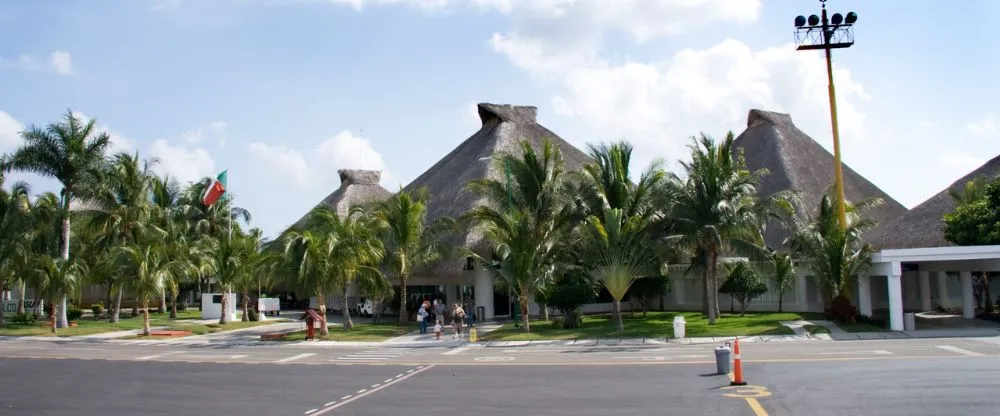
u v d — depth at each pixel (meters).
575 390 17.83
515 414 14.88
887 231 45.91
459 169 58.72
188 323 51.53
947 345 26.47
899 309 33.72
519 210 38.56
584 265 39.38
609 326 38.22
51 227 49.91
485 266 39.06
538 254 36.97
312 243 37.47
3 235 46.41
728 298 49.03
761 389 17.03
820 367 20.67
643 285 45.44
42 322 51.44
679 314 45.06
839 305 36.12
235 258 51.09
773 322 36.59
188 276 55.50
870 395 15.83
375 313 51.72
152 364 26.72
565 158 58.34
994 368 19.50
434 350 31.08
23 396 19.09
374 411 15.81
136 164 53.25
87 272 47.72
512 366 23.67
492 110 60.25
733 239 38.97
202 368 25.09
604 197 38.53
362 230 39.97
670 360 23.88
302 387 19.86
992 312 43.50
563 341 33.19
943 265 40.94
